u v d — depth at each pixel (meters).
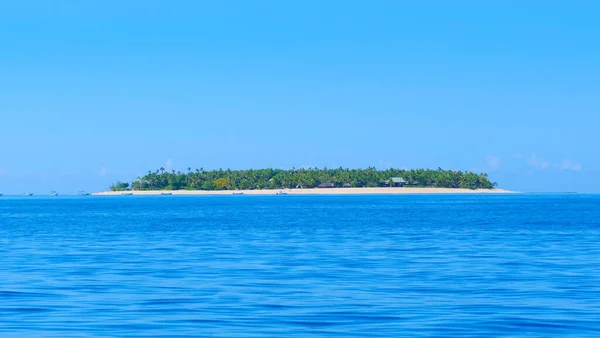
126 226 120.75
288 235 92.44
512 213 169.62
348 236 89.62
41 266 55.16
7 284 44.16
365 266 54.31
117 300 37.72
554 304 35.81
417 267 53.41
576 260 57.97
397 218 144.12
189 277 47.69
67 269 52.75
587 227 107.62
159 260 59.75
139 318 32.56
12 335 29.12
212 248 72.25
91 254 65.88
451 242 78.75
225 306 35.72
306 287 42.59
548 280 45.25
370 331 29.53
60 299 38.06
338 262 57.47
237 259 60.34
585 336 28.48
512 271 50.41
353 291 40.88
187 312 34.06
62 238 89.75
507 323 30.94
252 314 33.50
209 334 29.19
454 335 28.66
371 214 167.50
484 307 35.00
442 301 36.97
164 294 39.84
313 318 32.50
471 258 60.19
